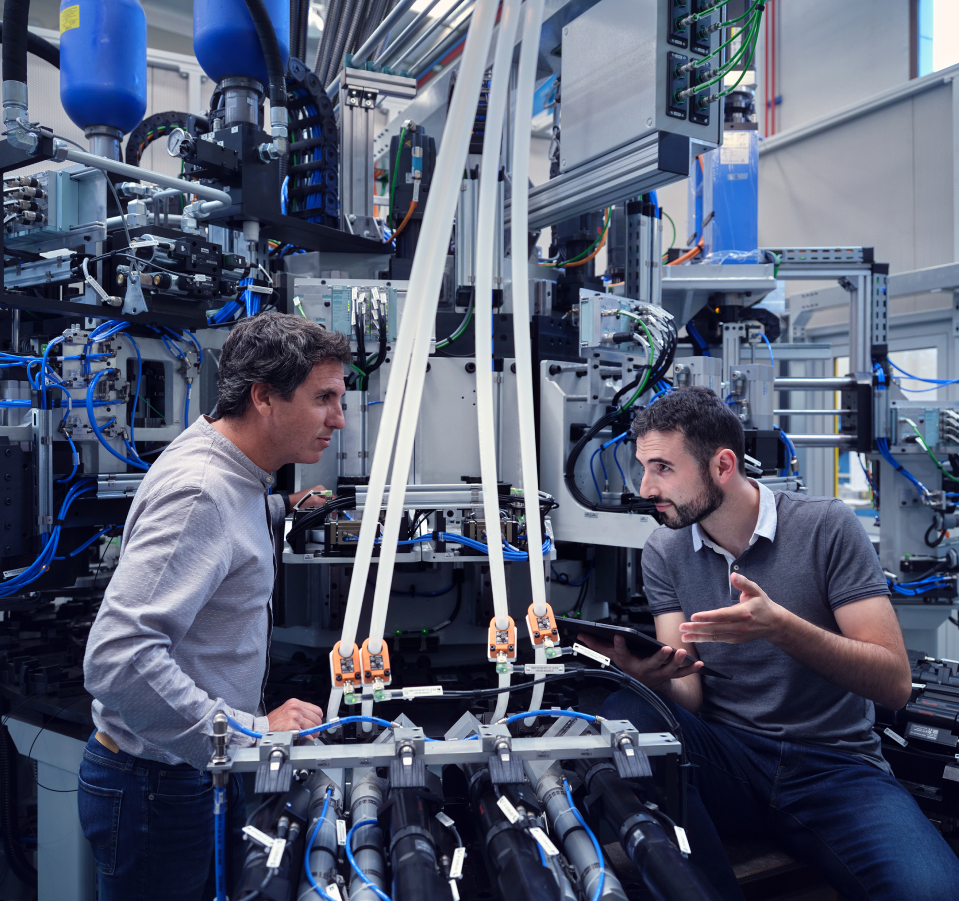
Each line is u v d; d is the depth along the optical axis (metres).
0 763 2.00
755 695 1.44
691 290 3.02
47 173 2.04
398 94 2.59
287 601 2.11
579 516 1.98
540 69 2.67
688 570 1.50
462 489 1.79
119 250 1.81
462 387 2.10
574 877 0.80
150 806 1.16
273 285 2.19
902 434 3.00
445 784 1.04
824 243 4.70
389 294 1.99
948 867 1.14
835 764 1.35
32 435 1.82
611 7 2.15
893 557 3.08
